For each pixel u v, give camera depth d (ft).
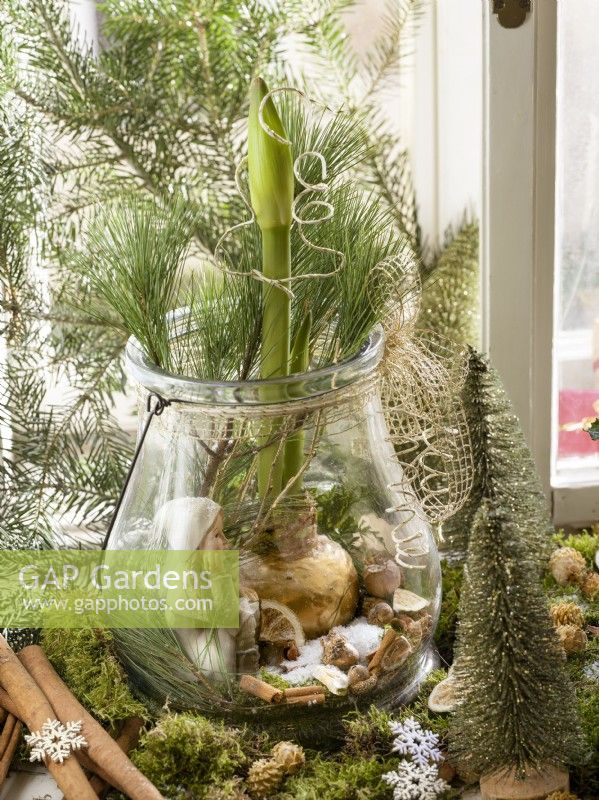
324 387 2.27
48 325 3.65
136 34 3.39
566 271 3.38
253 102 2.17
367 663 2.43
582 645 2.80
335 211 2.48
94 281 2.49
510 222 3.25
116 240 2.43
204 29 3.37
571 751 2.33
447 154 3.81
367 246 2.43
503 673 2.28
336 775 2.38
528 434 3.46
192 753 2.38
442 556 3.19
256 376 2.48
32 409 3.44
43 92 3.41
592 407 3.51
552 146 3.21
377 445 2.50
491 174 3.20
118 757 2.38
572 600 3.02
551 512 3.56
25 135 3.30
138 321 2.38
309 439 2.36
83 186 3.55
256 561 2.36
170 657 2.41
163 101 3.46
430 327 3.64
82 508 3.76
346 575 2.42
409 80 3.84
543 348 3.40
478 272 3.65
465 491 2.69
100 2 3.83
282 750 2.38
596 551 3.26
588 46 3.17
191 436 2.33
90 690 2.66
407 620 2.49
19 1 3.30
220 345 2.43
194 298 2.52
